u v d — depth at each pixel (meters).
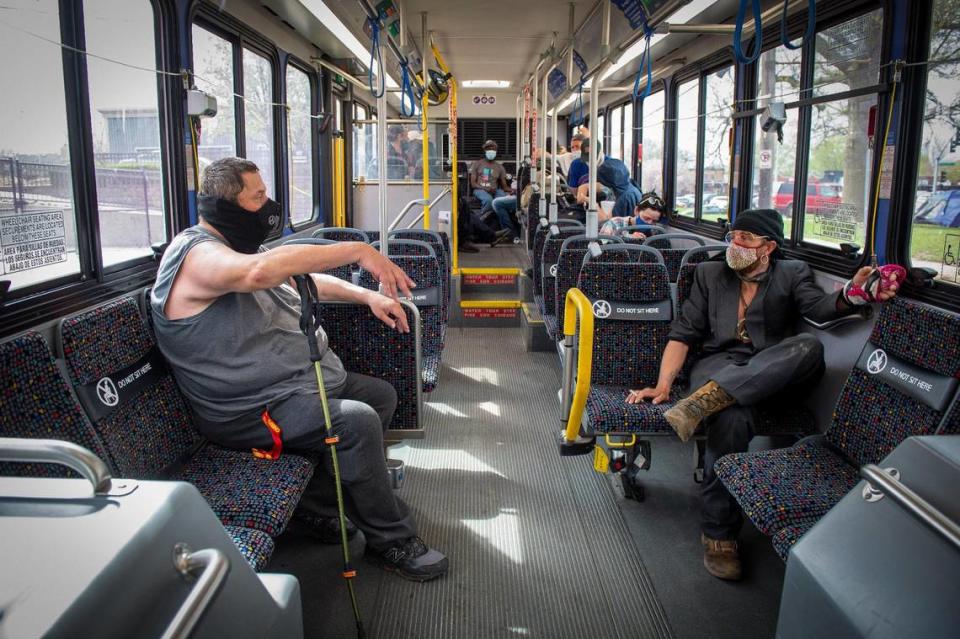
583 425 3.20
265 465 2.47
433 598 2.57
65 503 1.11
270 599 1.34
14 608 0.84
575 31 6.30
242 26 5.20
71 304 2.85
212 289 2.35
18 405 1.88
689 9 5.39
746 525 3.13
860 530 1.40
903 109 3.25
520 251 9.49
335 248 2.33
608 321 3.59
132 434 2.33
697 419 2.78
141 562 0.99
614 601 2.56
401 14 5.03
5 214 2.56
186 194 4.07
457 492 3.42
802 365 2.82
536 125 8.94
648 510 3.24
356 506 2.63
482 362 5.75
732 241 3.19
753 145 5.50
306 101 7.41
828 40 4.18
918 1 3.14
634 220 6.85
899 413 2.39
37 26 2.74
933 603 1.14
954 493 1.25
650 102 8.48
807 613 1.45
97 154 3.19
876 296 2.64
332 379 2.73
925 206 3.21
